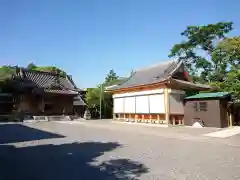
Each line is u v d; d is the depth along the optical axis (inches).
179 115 851.4
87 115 1282.0
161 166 273.1
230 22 1359.5
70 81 1408.7
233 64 1061.1
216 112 716.7
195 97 781.3
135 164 281.9
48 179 226.2
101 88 1408.7
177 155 331.9
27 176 235.1
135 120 957.8
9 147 385.7
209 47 1448.1
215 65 1274.6
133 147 392.2
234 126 737.6
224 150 369.4
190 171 253.1
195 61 1493.6
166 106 810.8
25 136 512.7
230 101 754.2
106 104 1459.2
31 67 1866.4
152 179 226.7
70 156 323.3
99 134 565.0
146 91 903.7
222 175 239.0
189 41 1492.4
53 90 1165.7
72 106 1259.2
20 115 1040.2
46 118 1077.8
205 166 273.3
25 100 1104.2
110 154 336.8
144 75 1018.1
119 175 239.1
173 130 656.4
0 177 231.5
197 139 483.5
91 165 277.4
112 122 987.3
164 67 959.6
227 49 1021.2
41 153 341.7
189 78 933.2
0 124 806.5
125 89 992.9
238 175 239.1
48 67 1866.4
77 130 648.4
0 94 1065.5
